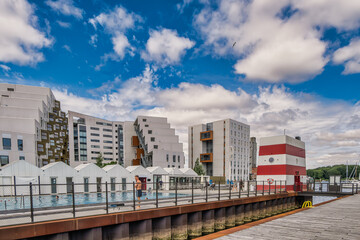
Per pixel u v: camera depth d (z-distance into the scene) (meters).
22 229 7.49
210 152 94.75
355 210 11.51
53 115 72.62
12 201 12.17
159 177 39.47
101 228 9.47
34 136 47.97
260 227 7.72
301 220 8.88
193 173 44.50
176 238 12.81
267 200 21.94
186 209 13.14
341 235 6.74
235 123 93.12
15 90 68.75
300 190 29.33
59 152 77.56
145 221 11.11
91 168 31.73
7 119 49.41
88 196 19.19
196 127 100.12
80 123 106.44
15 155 43.28
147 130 90.19
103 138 112.19
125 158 98.88
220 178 81.88
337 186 25.41
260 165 30.31
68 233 8.55
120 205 10.88
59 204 15.36
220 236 6.67
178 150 90.12
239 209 18.06
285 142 28.39
